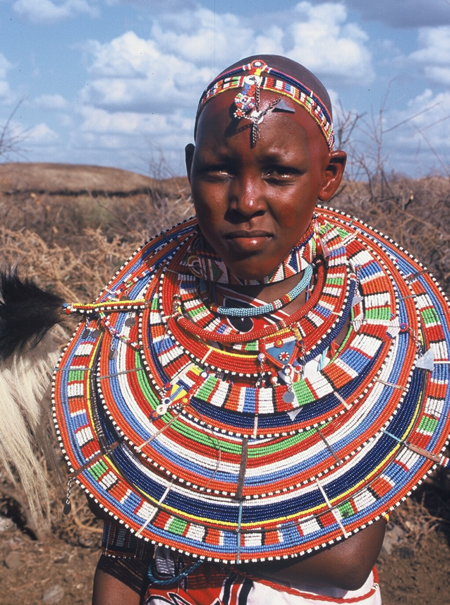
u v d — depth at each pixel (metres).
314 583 1.13
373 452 1.10
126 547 1.26
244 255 1.02
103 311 1.23
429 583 2.85
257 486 1.07
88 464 1.15
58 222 6.68
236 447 1.08
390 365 1.13
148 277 1.27
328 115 1.07
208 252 1.12
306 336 1.11
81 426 1.17
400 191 4.33
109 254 4.07
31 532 3.20
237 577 1.19
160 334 1.16
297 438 1.09
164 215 4.63
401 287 1.22
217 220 1.02
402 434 1.11
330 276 1.15
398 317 1.16
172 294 1.19
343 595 1.18
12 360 1.24
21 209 6.54
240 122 0.97
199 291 1.18
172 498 1.10
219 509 1.09
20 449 1.26
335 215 1.38
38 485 1.31
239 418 1.09
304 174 1.01
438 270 3.61
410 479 1.09
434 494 3.28
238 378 1.14
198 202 1.03
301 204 1.01
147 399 1.13
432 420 1.13
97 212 7.01
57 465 1.37
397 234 3.79
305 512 1.08
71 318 1.40
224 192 1.01
